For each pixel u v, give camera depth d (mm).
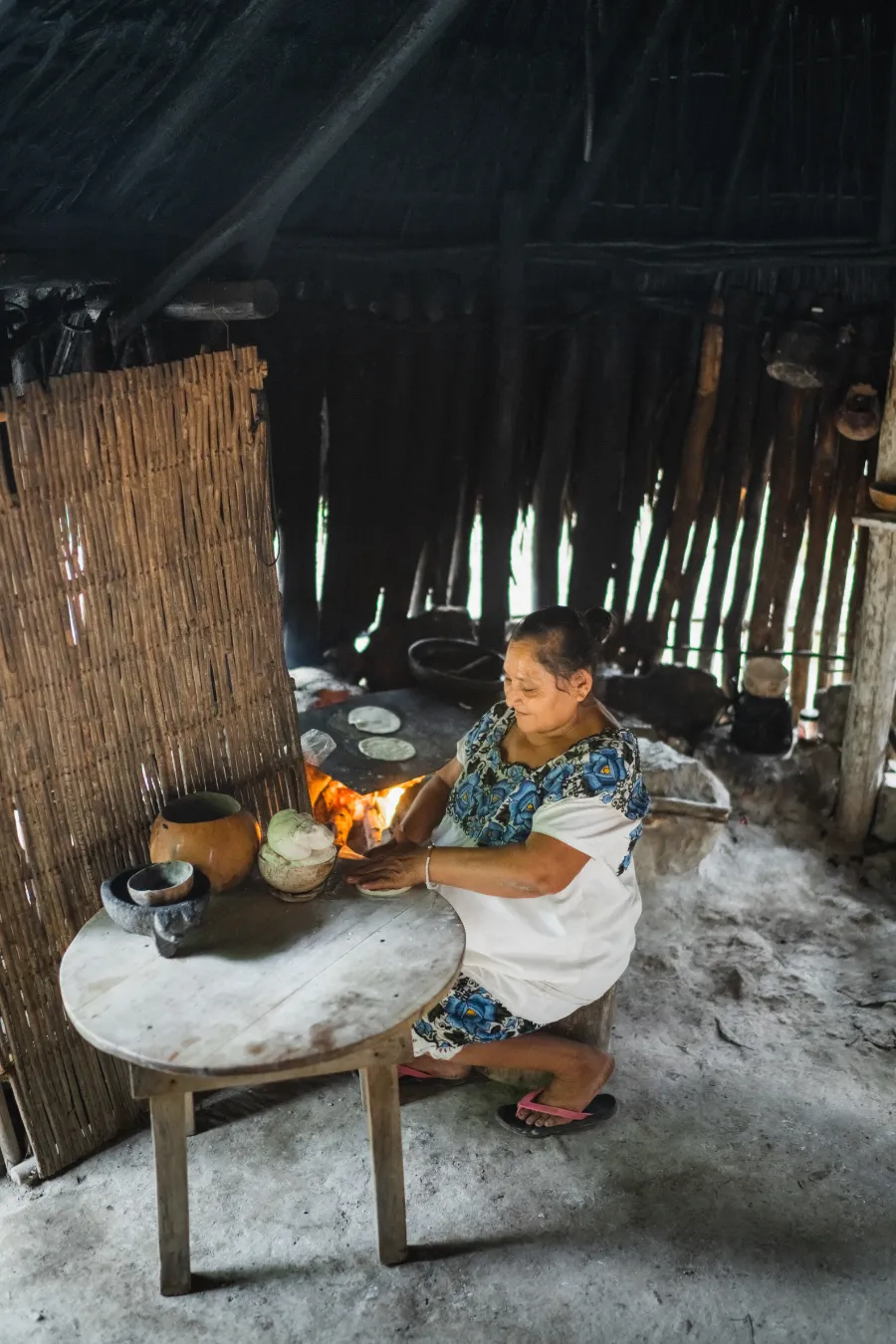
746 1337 2334
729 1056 3205
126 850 2770
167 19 2467
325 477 4418
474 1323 2357
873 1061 3205
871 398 4297
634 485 4613
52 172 2729
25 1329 2334
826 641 4727
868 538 4539
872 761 4199
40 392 2398
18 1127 2756
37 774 2564
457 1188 2689
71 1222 2604
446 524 4691
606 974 2734
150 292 2838
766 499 4645
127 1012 2188
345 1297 2412
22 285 2768
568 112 3816
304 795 3188
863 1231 2590
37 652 2512
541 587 4746
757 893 4023
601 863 2615
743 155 4082
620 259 4238
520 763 2662
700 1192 2688
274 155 2994
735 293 4309
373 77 2371
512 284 4164
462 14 3350
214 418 2736
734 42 3953
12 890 2566
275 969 2309
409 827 2928
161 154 2771
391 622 4695
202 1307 2389
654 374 4469
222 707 2930
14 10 2277
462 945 2383
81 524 2533
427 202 3988
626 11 3635
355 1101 2945
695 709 4641
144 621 2703
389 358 4277
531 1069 2828
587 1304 2400
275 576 2980
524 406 4504
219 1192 2668
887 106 3982
